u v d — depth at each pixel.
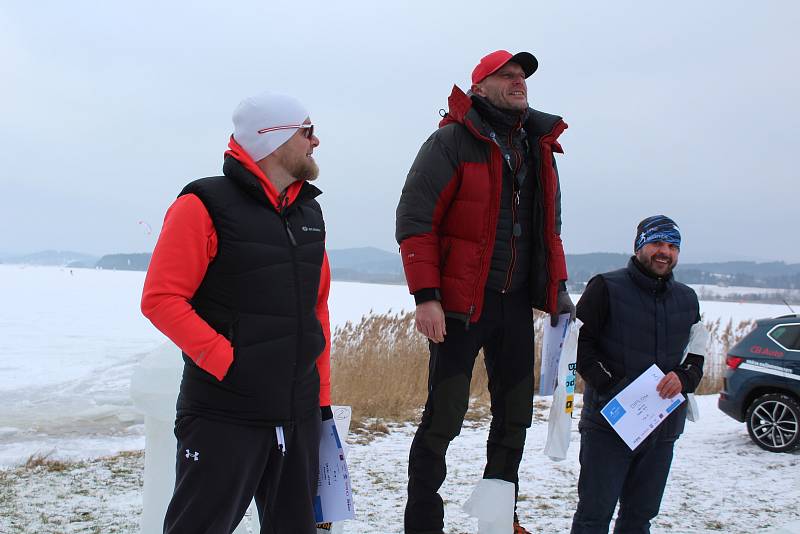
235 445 2.48
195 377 2.52
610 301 3.65
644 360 3.61
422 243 3.43
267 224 2.55
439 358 3.52
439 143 3.47
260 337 2.50
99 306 36.25
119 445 8.16
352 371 10.23
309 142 2.71
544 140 3.62
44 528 4.48
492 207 3.45
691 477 6.50
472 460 6.99
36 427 9.16
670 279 3.73
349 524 4.59
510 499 3.46
